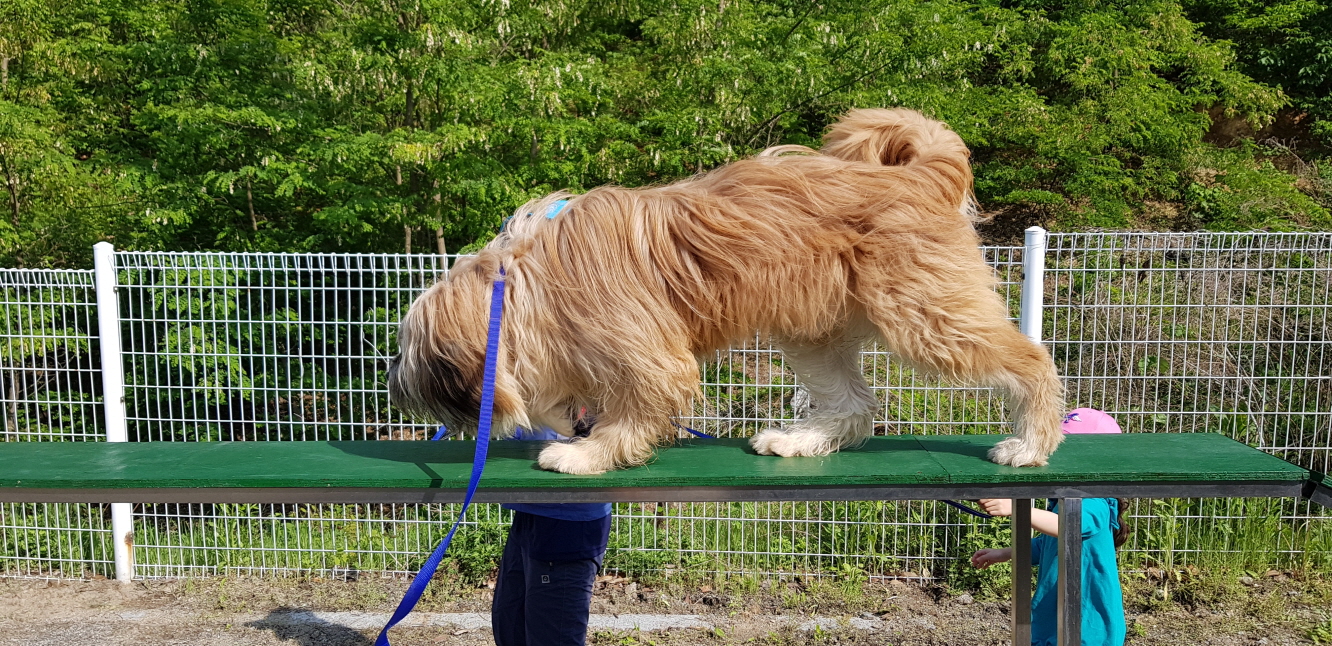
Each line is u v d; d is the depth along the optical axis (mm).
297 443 2947
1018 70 10492
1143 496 2453
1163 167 10594
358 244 8070
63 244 8266
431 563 2395
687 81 8023
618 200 2504
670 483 2383
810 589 4562
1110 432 3299
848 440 2799
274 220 8547
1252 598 4367
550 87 6902
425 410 2576
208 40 7648
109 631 4262
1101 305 4312
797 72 7918
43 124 8117
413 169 7148
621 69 9070
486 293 2484
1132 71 10398
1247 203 9992
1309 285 5699
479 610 4453
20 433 4656
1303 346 5684
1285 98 11328
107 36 8945
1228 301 4348
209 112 6766
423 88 6945
